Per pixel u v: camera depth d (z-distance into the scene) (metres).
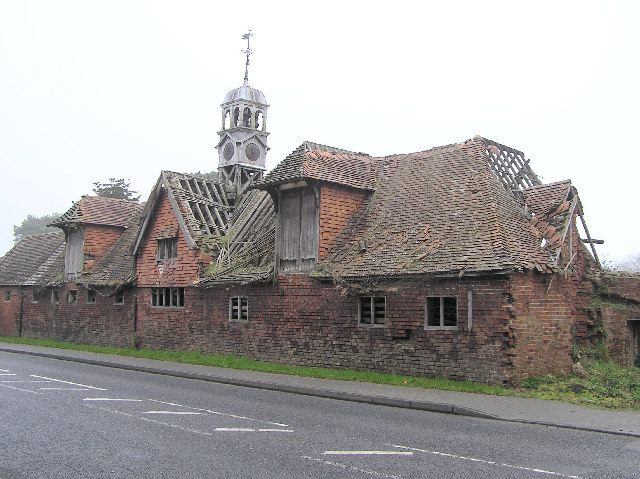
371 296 18.61
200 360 22.22
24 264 39.09
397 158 22.88
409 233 18.97
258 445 9.17
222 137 31.62
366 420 11.55
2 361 23.52
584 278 18.88
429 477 7.52
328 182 20.66
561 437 10.05
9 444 9.19
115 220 33.81
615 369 17.50
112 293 29.27
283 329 21.25
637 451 9.05
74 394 14.55
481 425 11.14
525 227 17.91
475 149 20.58
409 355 17.38
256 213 26.98
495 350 15.49
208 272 24.95
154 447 9.01
